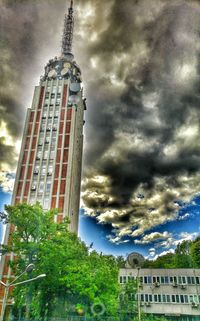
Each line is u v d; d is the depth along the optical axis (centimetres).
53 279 2780
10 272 4825
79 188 7519
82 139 8262
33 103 7250
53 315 2872
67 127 6750
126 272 4550
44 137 6650
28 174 6138
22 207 3100
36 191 5862
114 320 2806
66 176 6006
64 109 7062
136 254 4028
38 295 2889
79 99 7569
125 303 3581
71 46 8919
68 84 7531
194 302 4047
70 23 9400
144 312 3888
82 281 2733
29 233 3073
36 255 3033
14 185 5984
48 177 6047
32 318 2977
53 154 6369
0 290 4641
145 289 4306
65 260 2927
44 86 7562
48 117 6969
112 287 2988
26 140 6644
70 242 3148
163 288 4278
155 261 7406
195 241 6519
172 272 4434
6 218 3134
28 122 6919
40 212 3148
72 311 2880
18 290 2873
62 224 3366
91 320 2816
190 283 4262
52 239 3050
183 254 6662
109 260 4159
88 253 3681
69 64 8081
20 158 6366
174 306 4066
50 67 8100
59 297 2933
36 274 2797
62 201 5672
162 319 3769
